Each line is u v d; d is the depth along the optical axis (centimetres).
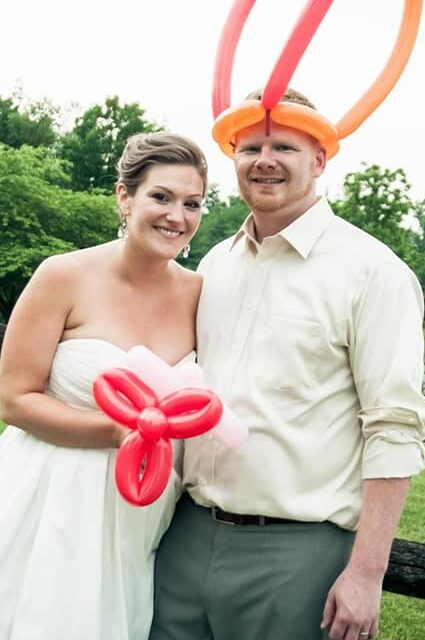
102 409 210
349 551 228
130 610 232
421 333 221
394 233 2814
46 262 236
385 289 218
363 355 219
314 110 226
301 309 225
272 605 223
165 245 229
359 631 209
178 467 242
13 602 224
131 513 229
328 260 228
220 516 229
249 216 243
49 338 232
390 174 2816
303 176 229
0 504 229
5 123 3306
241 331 233
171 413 208
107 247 245
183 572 237
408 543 280
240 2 242
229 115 229
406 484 212
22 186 2595
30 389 232
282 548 222
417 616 420
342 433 226
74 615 218
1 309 2725
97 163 3206
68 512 224
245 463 223
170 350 243
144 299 242
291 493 221
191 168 229
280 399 223
